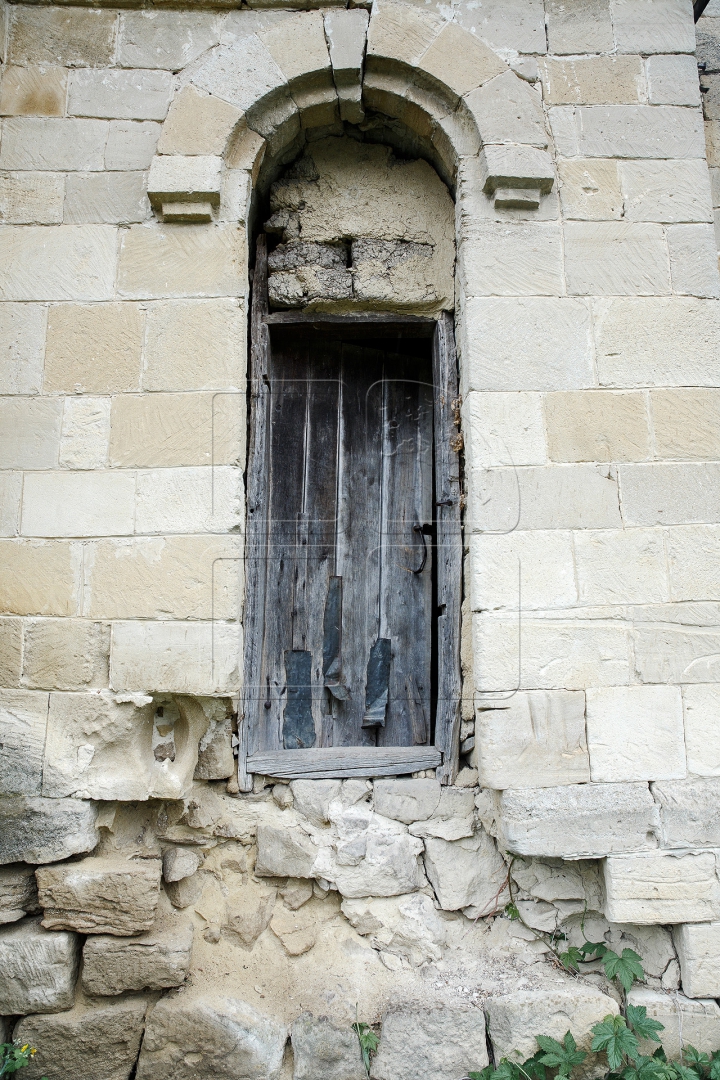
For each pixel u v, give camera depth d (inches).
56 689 95.2
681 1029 88.3
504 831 93.5
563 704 95.0
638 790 93.4
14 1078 86.4
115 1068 87.0
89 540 97.3
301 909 99.9
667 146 107.3
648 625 96.7
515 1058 87.0
